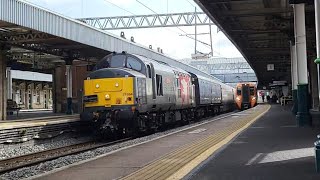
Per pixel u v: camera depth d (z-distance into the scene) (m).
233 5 26.91
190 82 30.08
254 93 61.28
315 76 43.22
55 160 13.91
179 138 16.81
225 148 12.94
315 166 9.13
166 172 9.39
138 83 19.69
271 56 52.12
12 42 28.23
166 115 24.75
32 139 18.95
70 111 34.91
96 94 19.88
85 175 9.34
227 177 8.55
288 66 67.06
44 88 65.56
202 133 18.69
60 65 41.72
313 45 37.81
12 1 21.44
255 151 12.10
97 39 30.16
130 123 19.62
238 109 61.19
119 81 19.47
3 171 12.12
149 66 21.39
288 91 82.25
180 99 26.66
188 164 10.21
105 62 21.23
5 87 28.81
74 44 30.17
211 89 38.97
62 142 20.59
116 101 19.47
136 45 36.84
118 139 21.53
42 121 21.73
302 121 20.84
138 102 19.59
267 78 94.62
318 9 11.86
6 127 17.28
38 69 44.09
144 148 13.87
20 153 17.19
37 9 23.45
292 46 31.94
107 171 9.77
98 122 20.02
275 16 29.41
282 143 13.84
